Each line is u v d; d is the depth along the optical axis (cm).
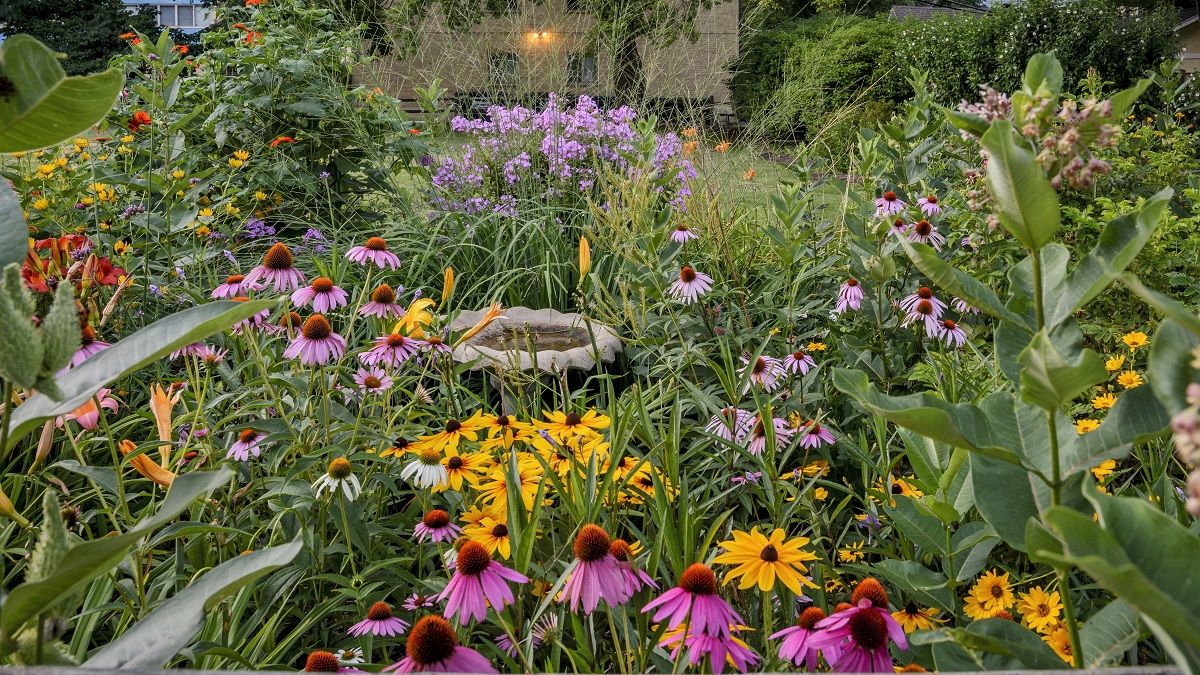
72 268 220
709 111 594
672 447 195
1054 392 83
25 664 77
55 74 79
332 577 175
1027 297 99
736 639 128
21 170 398
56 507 74
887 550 189
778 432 224
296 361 231
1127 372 253
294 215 491
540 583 166
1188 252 319
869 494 189
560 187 507
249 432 206
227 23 573
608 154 518
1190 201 399
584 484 187
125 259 330
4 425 78
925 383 284
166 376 287
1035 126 90
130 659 79
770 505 195
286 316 232
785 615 162
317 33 546
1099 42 990
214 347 273
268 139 492
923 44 1109
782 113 580
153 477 169
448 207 496
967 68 1055
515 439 200
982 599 164
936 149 383
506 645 157
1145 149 452
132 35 432
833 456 250
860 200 379
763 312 352
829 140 630
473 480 192
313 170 500
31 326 72
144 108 461
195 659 141
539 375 303
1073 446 98
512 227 456
